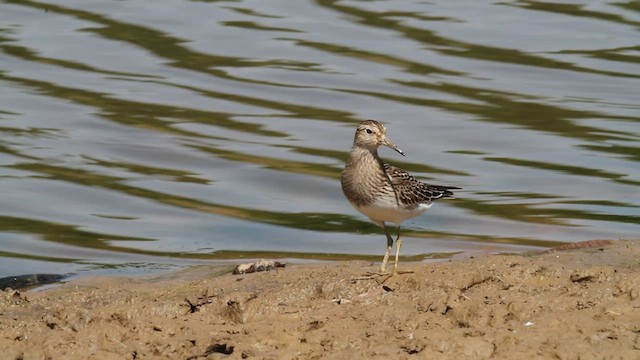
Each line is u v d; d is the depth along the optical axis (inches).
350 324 400.5
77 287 498.0
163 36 966.4
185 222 640.4
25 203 662.5
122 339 398.6
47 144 758.5
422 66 905.5
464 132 781.3
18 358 383.9
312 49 939.3
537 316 397.1
